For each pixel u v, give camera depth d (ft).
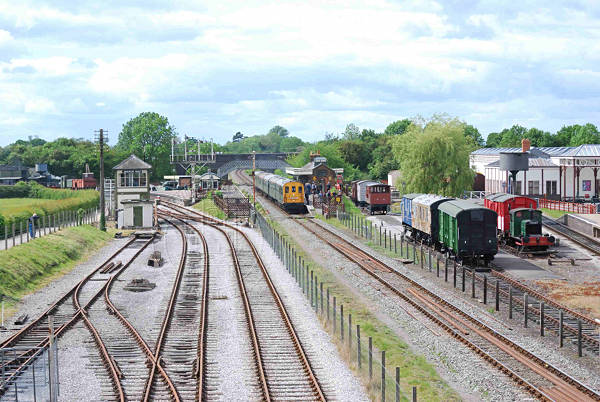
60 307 104.27
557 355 80.18
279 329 89.61
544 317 98.43
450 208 146.82
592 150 276.41
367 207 283.59
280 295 113.09
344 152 524.11
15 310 102.42
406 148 270.05
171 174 586.04
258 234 208.95
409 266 145.07
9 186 368.07
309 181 360.28
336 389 66.23
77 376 69.77
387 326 94.68
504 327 92.99
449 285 123.34
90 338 84.58
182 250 172.76
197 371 70.23
